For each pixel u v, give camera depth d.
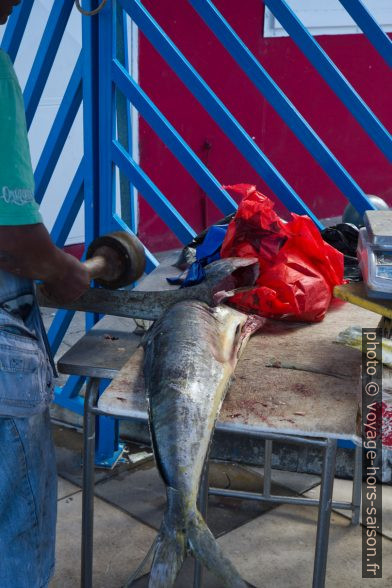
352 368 1.77
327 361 1.81
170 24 5.35
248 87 5.89
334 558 2.48
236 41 2.60
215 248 2.28
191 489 1.36
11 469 1.63
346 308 2.21
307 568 2.44
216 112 2.65
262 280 2.07
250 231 2.17
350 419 1.54
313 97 6.27
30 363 1.58
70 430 3.27
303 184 6.45
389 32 6.38
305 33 2.58
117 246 2.12
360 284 1.78
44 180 2.94
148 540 2.58
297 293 2.02
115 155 2.75
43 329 1.71
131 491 2.87
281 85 6.09
